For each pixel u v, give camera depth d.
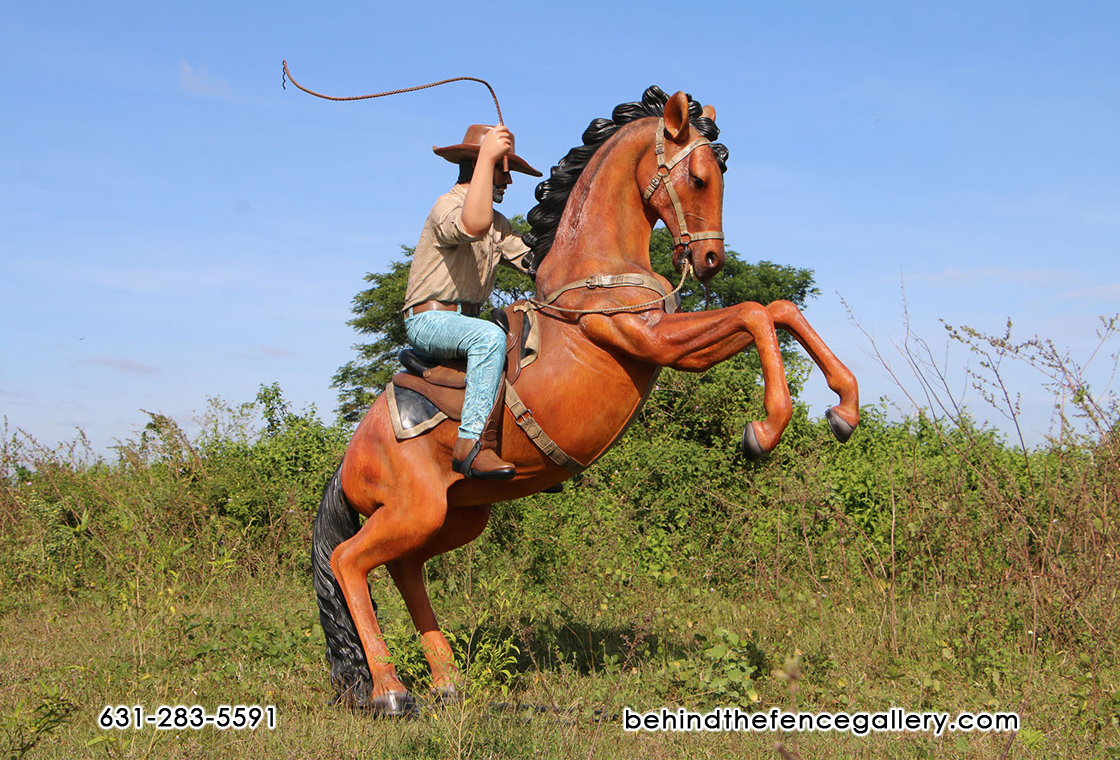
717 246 4.07
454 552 6.96
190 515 8.32
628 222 4.19
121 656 4.88
